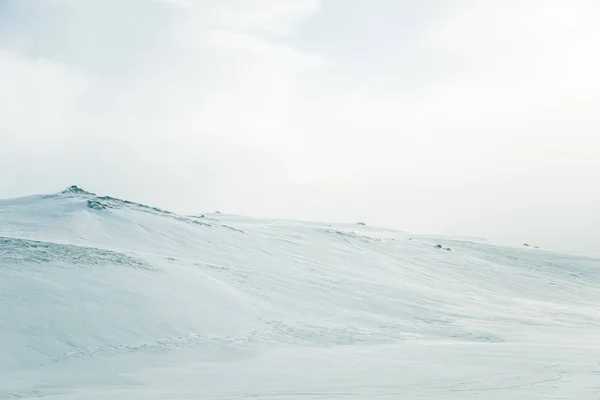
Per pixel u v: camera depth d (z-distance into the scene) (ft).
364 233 262.67
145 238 131.34
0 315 61.67
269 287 109.40
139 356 60.13
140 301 75.56
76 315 66.54
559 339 88.79
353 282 129.49
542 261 225.76
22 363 54.19
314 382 49.93
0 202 160.86
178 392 44.86
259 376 53.21
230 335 73.87
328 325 88.58
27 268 77.46
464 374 54.19
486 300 139.03
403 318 101.65
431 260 195.83
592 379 51.11
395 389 46.21
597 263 229.86
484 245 254.06
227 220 264.31
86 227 129.18
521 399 41.70
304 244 173.27
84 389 46.26
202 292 88.33
